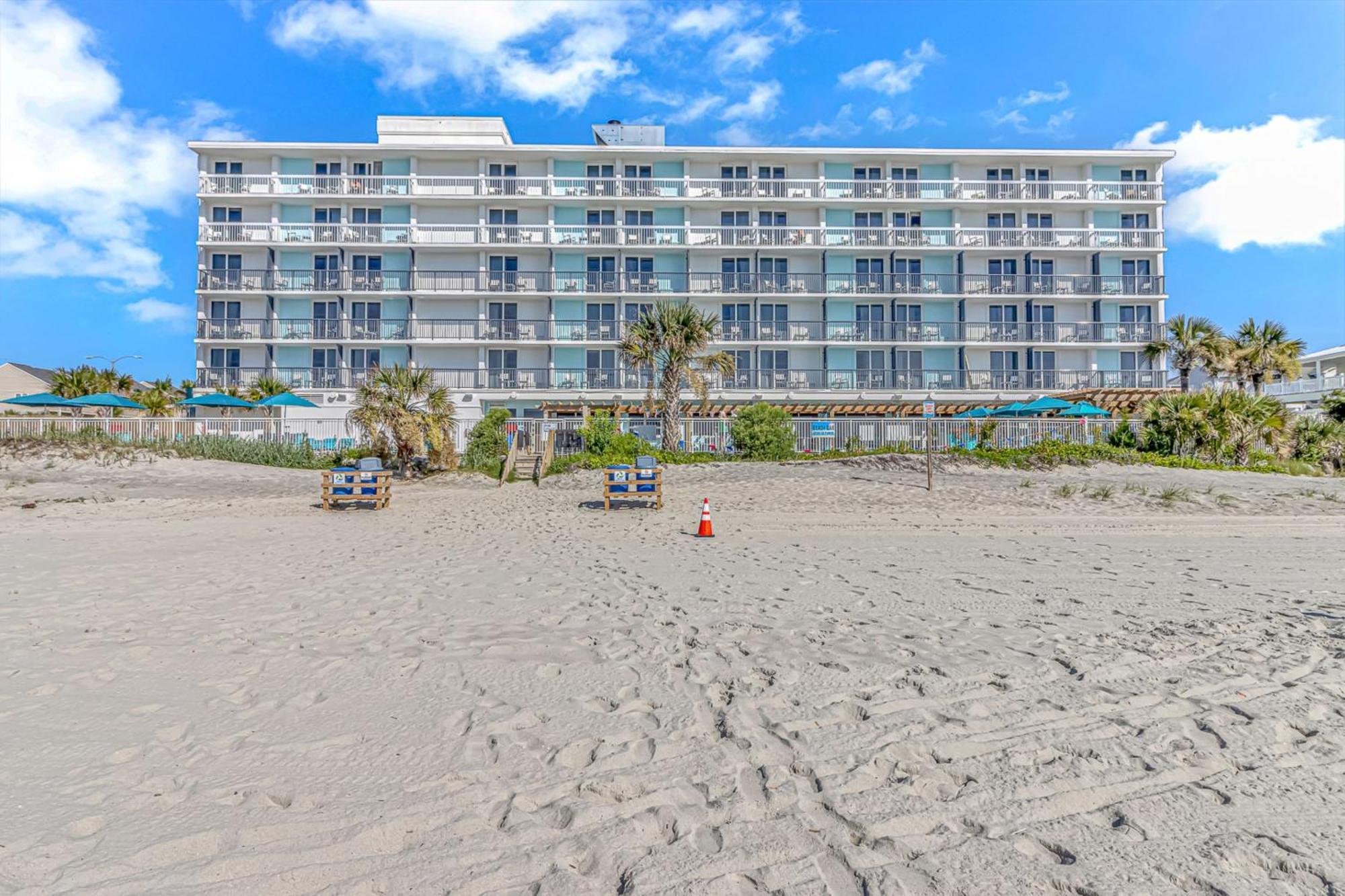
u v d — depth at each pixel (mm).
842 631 5328
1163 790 2850
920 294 36781
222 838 2498
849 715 3643
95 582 7246
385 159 36781
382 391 22078
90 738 3348
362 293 34812
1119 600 6543
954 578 7637
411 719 3592
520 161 37562
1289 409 27438
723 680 4191
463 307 36438
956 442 26797
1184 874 2277
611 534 11469
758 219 37938
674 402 25297
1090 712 3678
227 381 34219
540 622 5617
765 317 37531
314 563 8516
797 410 33969
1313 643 5016
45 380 48094
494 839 2500
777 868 2320
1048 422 26188
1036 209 37906
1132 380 36219
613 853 2406
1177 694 3965
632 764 3076
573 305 36938
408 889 2225
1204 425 24062
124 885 2232
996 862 2350
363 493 15117
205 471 20453
